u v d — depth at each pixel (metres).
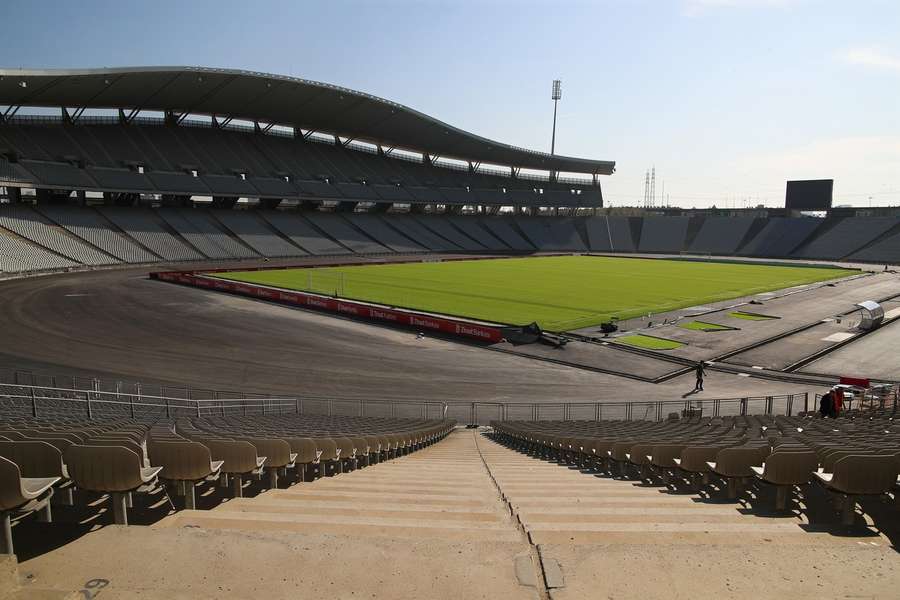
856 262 88.56
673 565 3.47
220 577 3.29
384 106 78.69
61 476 5.24
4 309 36.97
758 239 101.75
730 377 27.47
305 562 3.47
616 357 30.80
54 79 54.62
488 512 5.48
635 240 109.75
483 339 34.09
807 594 3.14
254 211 82.50
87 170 65.56
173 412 18.27
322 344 32.25
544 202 116.62
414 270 67.31
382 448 12.41
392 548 3.67
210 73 61.84
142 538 3.77
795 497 6.72
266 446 7.50
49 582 3.22
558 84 117.38
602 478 9.08
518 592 3.12
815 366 29.25
